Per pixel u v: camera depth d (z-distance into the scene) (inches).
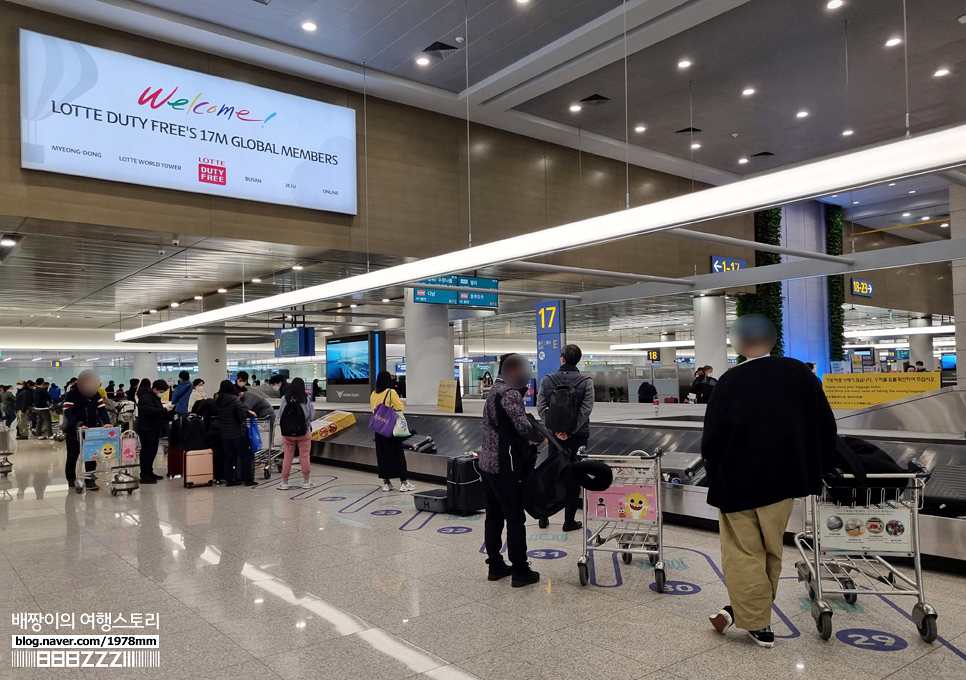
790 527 217.0
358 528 255.4
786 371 138.3
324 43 419.5
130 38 386.9
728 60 446.3
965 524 182.4
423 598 171.0
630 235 244.4
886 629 146.1
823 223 943.0
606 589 176.6
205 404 386.0
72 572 201.2
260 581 188.1
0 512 303.4
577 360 240.2
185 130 400.5
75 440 378.6
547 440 181.6
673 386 739.4
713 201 214.8
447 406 481.4
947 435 235.8
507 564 198.5
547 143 582.6
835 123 564.1
